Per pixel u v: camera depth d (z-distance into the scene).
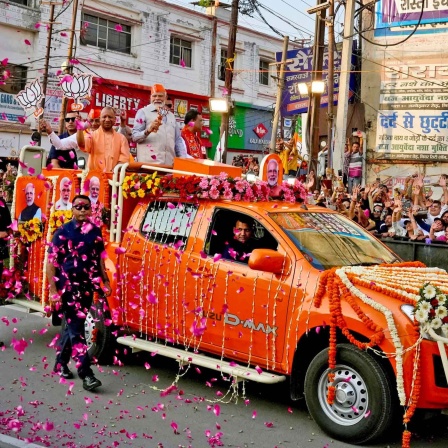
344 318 4.96
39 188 7.81
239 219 6.00
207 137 30.02
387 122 17.78
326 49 21.42
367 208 12.39
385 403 4.80
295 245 5.56
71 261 6.21
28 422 5.27
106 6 25.70
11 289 7.92
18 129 23.08
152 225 6.59
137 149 8.45
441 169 17.22
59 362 6.45
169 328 6.23
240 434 5.15
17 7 22.72
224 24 31.59
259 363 5.57
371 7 18.39
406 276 5.34
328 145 17.20
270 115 34.41
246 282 5.61
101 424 5.27
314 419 5.22
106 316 6.80
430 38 17.16
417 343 4.66
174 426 5.05
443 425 5.52
